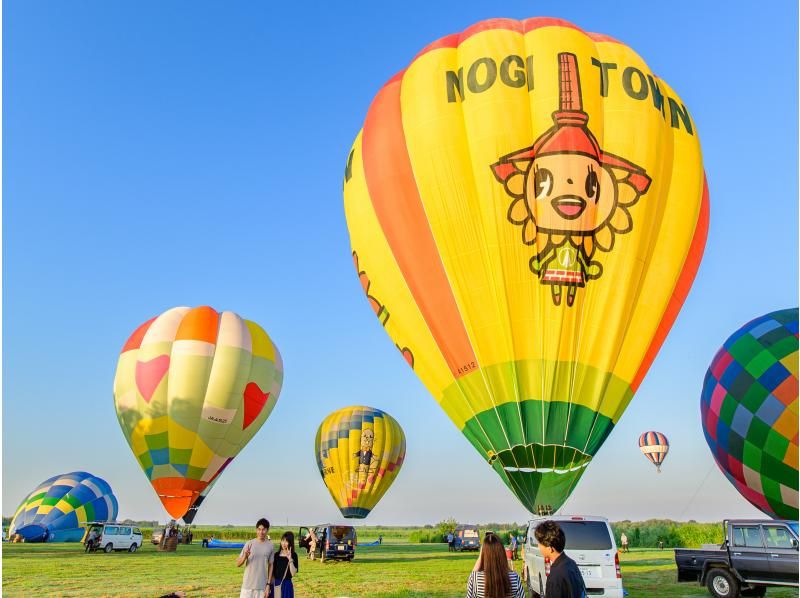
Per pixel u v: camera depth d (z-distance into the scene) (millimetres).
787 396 19297
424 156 15797
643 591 14328
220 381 27984
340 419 37438
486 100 15555
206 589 15234
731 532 13453
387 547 45969
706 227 16891
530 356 14383
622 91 15930
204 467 27734
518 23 17156
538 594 12359
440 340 15336
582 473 13984
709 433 21828
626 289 14781
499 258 14805
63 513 39688
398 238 16062
